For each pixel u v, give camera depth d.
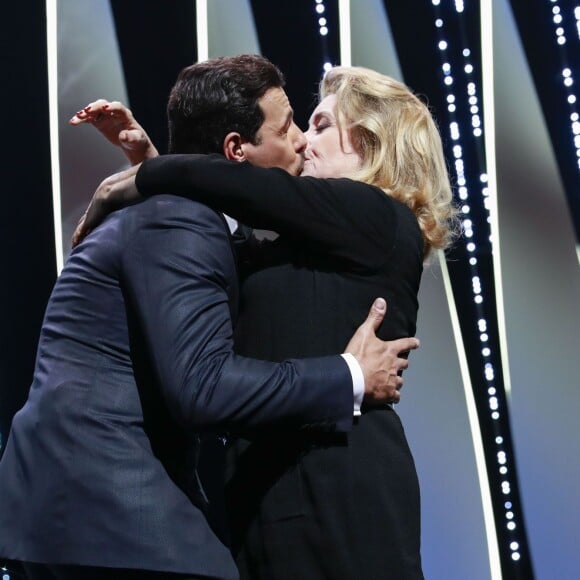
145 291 5.45
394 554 5.56
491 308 10.75
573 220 10.83
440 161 6.66
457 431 10.55
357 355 5.68
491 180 10.82
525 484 10.48
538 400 10.59
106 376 5.59
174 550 5.31
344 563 5.51
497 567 10.34
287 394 5.36
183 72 6.35
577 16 10.94
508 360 10.66
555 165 10.88
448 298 10.74
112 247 5.68
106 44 10.73
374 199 6.02
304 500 5.62
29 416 5.67
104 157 10.59
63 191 10.48
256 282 5.96
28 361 10.33
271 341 5.84
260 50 10.82
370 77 6.67
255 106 6.15
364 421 5.75
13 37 10.61
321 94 6.89
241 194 5.63
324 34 10.85
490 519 10.41
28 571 5.73
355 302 5.87
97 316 5.67
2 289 10.38
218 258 5.56
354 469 5.63
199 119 6.16
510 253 10.80
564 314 10.70
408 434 10.56
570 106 10.92
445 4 10.97
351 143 6.54
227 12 10.87
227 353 5.36
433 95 10.87
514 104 10.94
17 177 10.48
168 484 5.50
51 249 10.45
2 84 10.55
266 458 5.75
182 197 5.70
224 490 5.91
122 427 5.50
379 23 10.91
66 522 5.34
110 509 5.33
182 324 5.30
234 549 5.79
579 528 10.37
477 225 10.81
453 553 10.38
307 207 5.75
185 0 10.87
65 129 10.56
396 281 6.00
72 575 5.45
